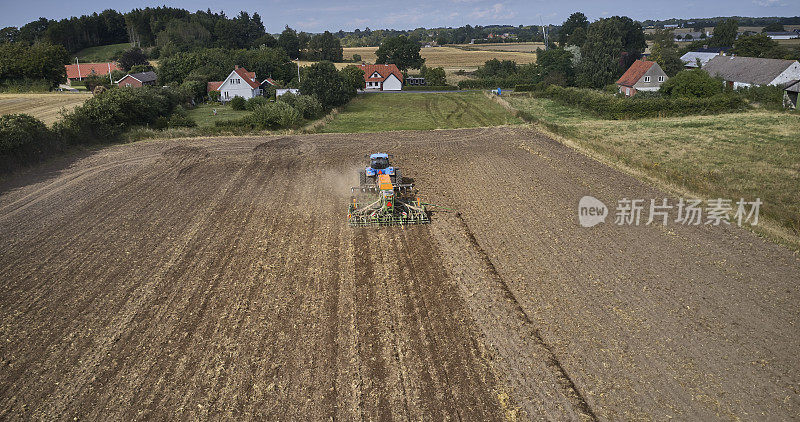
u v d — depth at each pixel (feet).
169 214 67.00
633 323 41.19
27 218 65.87
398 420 31.45
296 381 34.94
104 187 79.30
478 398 33.32
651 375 35.27
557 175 83.15
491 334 40.01
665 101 142.82
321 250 55.52
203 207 69.67
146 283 48.24
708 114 142.61
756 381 34.55
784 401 32.71
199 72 225.35
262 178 83.76
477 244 56.90
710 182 76.38
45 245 57.21
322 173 86.43
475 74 315.78
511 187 77.30
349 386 34.47
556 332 40.22
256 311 43.29
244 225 62.90
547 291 46.37
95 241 58.29
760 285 46.75
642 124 131.13
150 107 135.13
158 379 35.22
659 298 44.86
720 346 38.17
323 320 41.98
